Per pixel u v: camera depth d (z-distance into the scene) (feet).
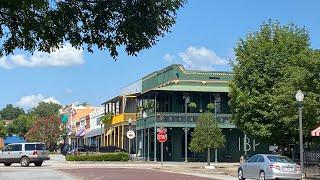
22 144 145.28
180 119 174.09
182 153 182.09
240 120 114.62
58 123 340.39
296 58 101.04
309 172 97.96
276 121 108.78
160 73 193.57
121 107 225.97
